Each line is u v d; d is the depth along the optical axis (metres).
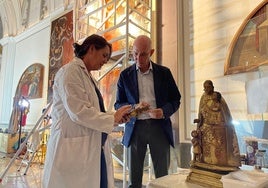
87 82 1.38
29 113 6.23
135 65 1.88
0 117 7.21
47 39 6.20
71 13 5.45
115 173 3.12
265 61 1.77
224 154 1.03
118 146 3.22
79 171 1.28
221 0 2.25
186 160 2.27
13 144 6.13
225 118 1.07
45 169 1.31
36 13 6.75
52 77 5.72
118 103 1.91
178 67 2.48
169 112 1.70
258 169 1.16
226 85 2.06
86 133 1.34
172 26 2.63
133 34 2.98
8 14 7.48
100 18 3.35
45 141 4.70
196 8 2.46
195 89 2.33
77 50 1.47
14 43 7.48
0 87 7.50
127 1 2.52
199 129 1.13
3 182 3.40
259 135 1.76
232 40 2.02
